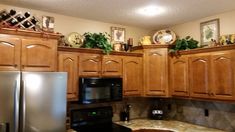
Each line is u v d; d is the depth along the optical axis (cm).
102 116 351
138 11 312
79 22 350
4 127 212
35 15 309
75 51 310
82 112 332
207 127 333
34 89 231
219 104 322
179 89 346
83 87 305
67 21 338
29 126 226
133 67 367
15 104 217
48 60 269
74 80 307
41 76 237
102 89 323
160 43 371
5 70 242
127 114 380
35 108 231
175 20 360
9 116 215
